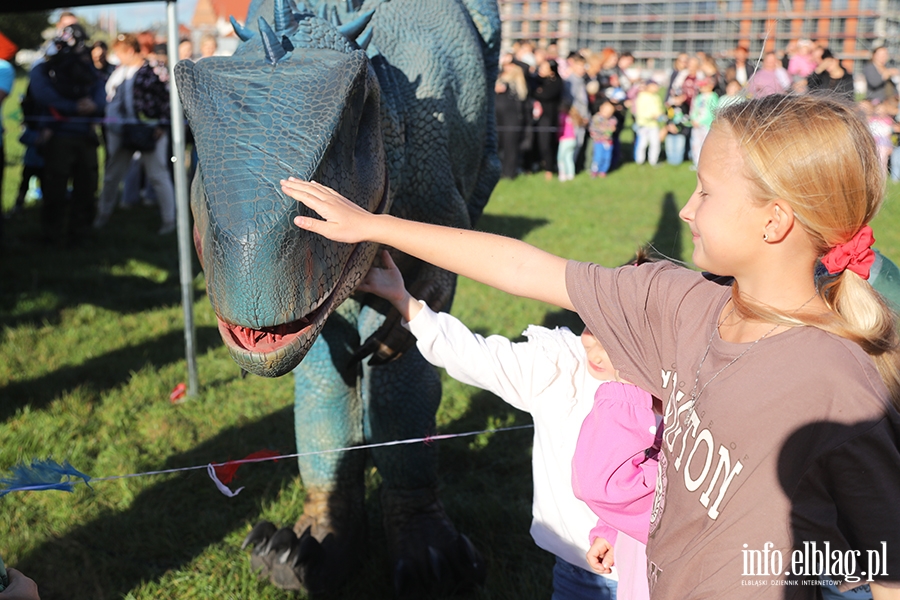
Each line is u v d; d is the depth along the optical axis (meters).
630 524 2.07
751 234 1.55
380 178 2.41
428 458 3.42
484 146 4.04
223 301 1.89
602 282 1.88
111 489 4.05
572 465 2.16
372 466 4.26
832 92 1.65
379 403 3.28
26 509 3.85
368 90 2.31
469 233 1.91
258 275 1.87
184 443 4.54
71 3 4.80
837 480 1.47
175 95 4.77
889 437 1.45
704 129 14.70
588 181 13.87
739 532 1.54
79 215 8.82
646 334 1.83
